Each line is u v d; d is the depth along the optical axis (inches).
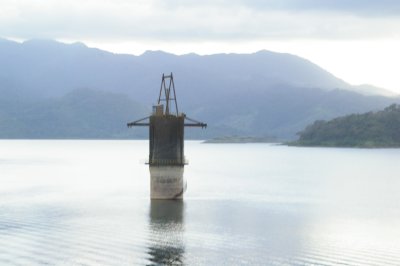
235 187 5565.9
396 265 2475.4
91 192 4955.7
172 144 4013.3
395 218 3646.7
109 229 3105.3
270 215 3683.6
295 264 2468.0
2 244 2751.0
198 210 3786.9
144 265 2422.5
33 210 3777.1
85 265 2422.5
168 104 4151.1
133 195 4675.2
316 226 3309.5
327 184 6127.0
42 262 2452.0
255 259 2532.0
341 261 2522.1
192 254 2593.5
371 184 6190.9
